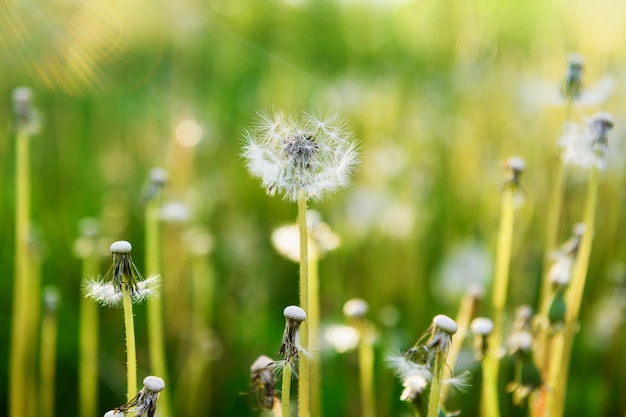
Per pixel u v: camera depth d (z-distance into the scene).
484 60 1.43
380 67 1.73
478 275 1.00
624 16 1.11
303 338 0.54
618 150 0.97
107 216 1.16
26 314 0.77
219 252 1.10
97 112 1.41
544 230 1.03
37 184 1.23
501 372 0.80
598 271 0.98
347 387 0.88
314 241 0.70
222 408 0.92
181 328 1.00
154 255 0.76
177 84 1.50
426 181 1.13
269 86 1.53
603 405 0.87
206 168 1.34
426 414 0.54
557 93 0.72
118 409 0.50
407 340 0.94
